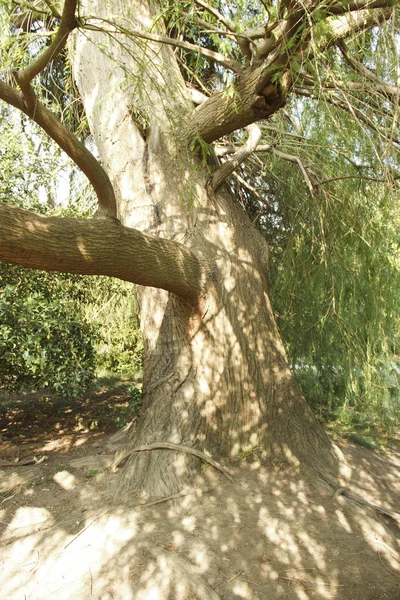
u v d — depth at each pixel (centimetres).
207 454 441
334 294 595
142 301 521
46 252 293
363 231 573
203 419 456
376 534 370
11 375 562
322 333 664
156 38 346
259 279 521
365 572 329
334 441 572
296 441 469
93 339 615
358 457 514
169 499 394
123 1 508
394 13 319
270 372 489
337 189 590
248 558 334
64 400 771
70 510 394
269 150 555
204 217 502
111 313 827
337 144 509
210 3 407
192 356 477
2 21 320
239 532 358
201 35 595
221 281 488
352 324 621
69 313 585
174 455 431
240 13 393
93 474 454
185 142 490
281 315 699
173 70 522
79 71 564
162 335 495
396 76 348
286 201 680
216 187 516
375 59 360
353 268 607
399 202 475
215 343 475
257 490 412
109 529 357
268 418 471
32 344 493
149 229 502
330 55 401
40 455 519
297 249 661
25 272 580
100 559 326
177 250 425
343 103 441
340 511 394
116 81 521
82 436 591
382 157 437
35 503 407
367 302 618
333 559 339
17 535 362
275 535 357
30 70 264
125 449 467
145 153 519
